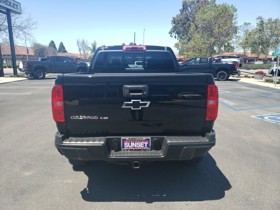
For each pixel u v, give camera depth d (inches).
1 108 362.6
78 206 121.3
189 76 120.6
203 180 147.9
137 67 192.4
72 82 119.3
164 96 121.0
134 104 120.8
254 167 164.6
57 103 120.8
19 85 682.2
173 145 118.6
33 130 248.5
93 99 120.3
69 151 120.6
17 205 121.3
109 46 193.2
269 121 288.8
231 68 810.8
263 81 802.8
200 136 126.3
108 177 151.7
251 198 128.2
